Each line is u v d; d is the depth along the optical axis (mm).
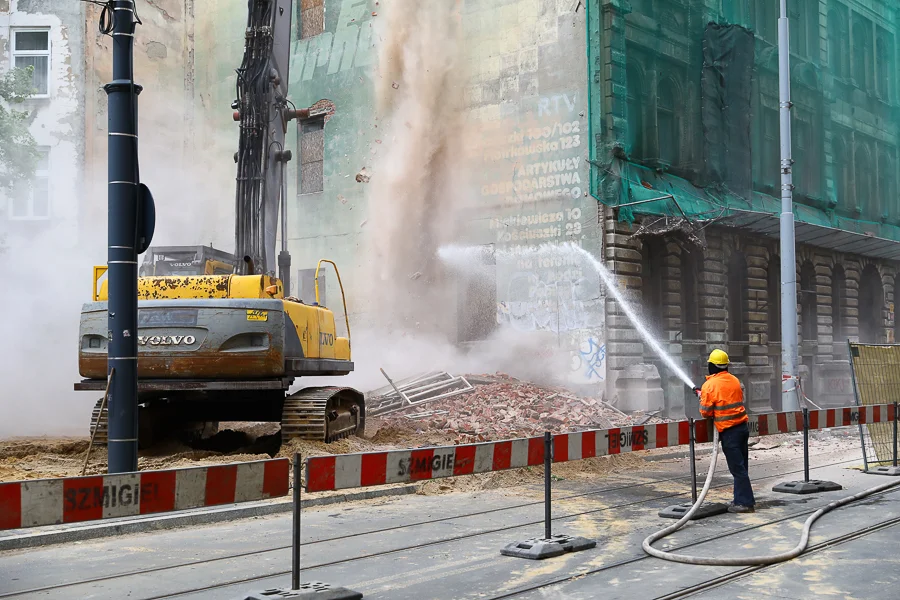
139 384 13203
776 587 6883
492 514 10383
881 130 37656
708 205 26266
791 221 20266
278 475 6434
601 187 23812
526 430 18406
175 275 14094
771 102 31078
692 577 7223
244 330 13031
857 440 20266
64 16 28578
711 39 27594
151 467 12180
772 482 13250
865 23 37312
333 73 29875
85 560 7906
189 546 8531
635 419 21922
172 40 31984
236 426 18781
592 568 7590
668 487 12648
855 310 34406
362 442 14766
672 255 25641
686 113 27109
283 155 15391
